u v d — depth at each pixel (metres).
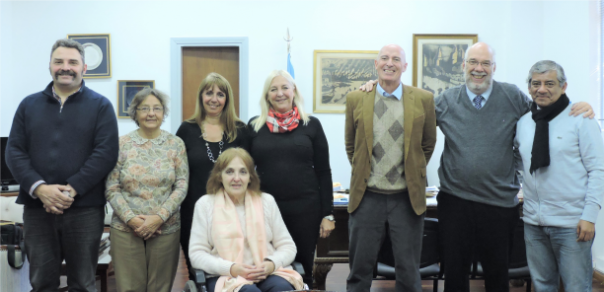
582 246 2.46
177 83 5.75
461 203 2.69
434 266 3.09
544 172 2.51
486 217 2.65
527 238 2.67
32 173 2.49
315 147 2.80
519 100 2.72
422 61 5.68
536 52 5.51
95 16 5.73
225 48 5.80
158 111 2.71
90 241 2.59
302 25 5.71
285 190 2.69
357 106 2.74
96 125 2.61
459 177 2.68
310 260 2.73
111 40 5.74
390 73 2.63
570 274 2.48
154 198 2.65
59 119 2.56
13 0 5.76
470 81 2.69
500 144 2.66
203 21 5.72
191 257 2.48
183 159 2.76
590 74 4.41
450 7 5.68
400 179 2.68
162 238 2.66
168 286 2.71
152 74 5.75
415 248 2.71
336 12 5.69
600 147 2.43
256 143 2.75
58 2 5.73
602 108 4.32
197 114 2.84
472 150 2.66
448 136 2.76
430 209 3.62
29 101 2.61
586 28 4.47
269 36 5.71
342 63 5.70
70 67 2.56
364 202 2.72
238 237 2.50
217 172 2.60
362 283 2.75
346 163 5.77
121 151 2.68
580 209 2.45
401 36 5.70
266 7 5.70
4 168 4.62
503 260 2.70
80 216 2.56
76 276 2.59
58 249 2.60
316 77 5.71
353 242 2.77
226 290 2.28
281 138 2.73
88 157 2.58
